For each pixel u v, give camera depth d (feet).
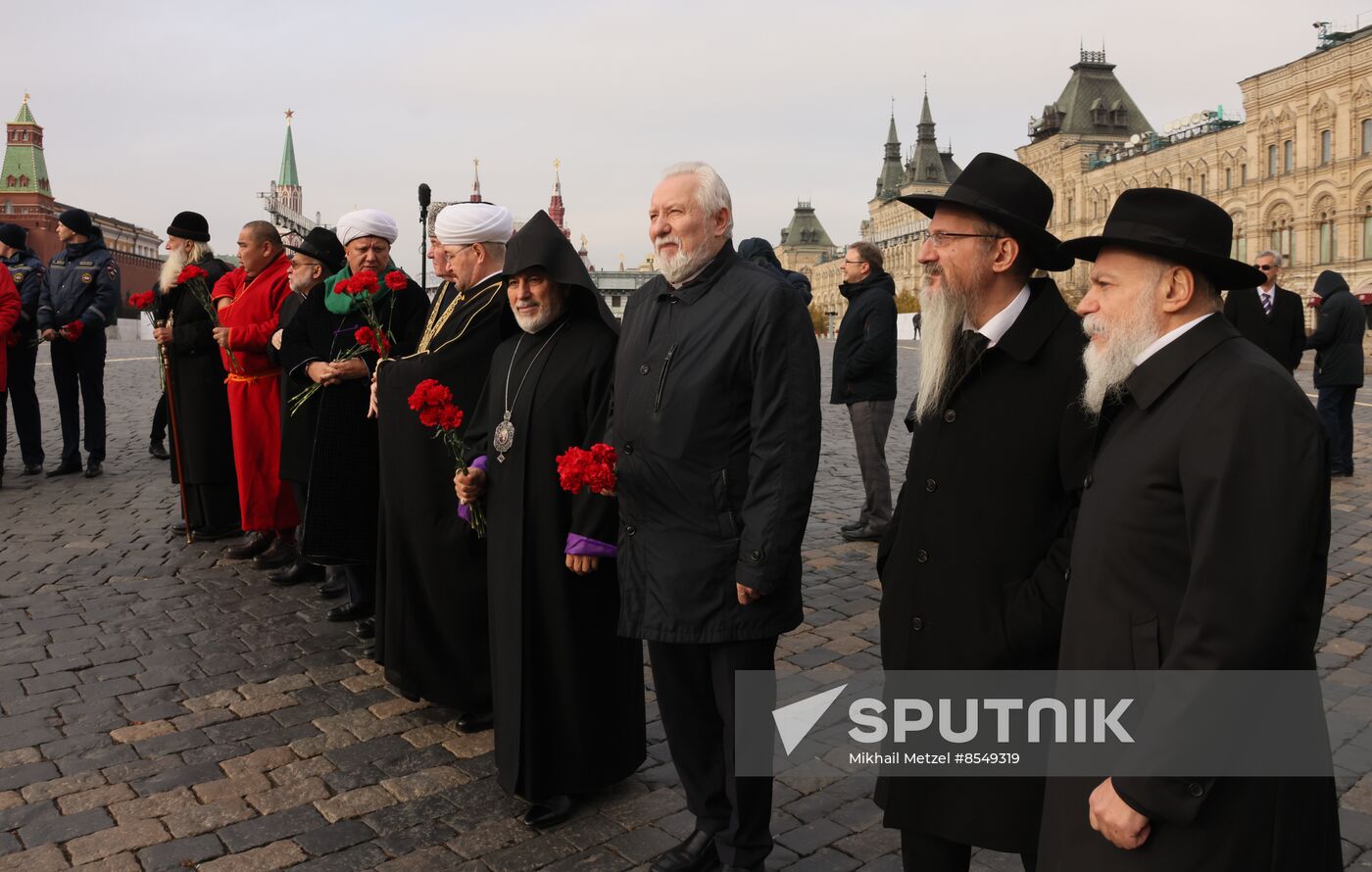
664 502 9.72
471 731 13.39
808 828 11.04
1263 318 29.25
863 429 22.81
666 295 10.02
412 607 13.44
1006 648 7.53
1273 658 5.52
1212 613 5.54
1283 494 5.53
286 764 12.48
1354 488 28.68
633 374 10.02
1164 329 6.34
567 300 11.80
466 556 13.25
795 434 9.36
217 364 22.30
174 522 24.63
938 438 7.96
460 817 11.28
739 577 9.36
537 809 11.14
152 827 11.01
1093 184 234.99
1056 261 7.80
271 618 17.87
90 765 12.42
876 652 16.30
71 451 30.53
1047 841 6.61
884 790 8.20
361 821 11.18
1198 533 5.71
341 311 16.29
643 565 9.87
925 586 7.90
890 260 368.89
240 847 10.64
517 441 11.32
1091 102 252.42
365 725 13.61
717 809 10.23
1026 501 7.58
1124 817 5.78
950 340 7.88
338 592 19.12
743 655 9.73
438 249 14.39
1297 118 169.89
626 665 11.68
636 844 10.76
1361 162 158.30
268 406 20.26
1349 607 17.81
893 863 10.36
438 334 14.26
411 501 13.30
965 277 7.77
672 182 9.71
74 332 29.12
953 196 7.80
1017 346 7.60
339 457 15.76
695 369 9.59
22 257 30.66
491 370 12.28
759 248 23.03
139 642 16.65
